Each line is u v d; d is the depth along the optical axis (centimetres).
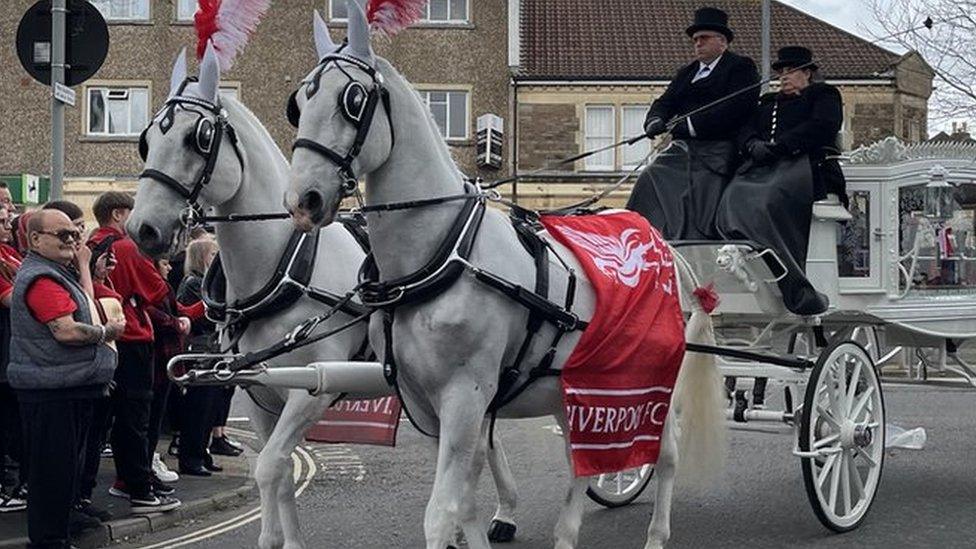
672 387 657
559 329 583
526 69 2975
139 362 806
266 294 632
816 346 873
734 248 725
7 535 734
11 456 814
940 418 1309
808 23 3216
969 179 884
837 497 778
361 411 716
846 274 852
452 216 552
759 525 791
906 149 852
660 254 668
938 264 882
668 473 691
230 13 667
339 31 2928
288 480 625
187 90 642
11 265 768
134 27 2966
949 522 784
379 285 547
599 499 845
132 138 2944
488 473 1020
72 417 684
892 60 3047
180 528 819
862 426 780
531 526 809
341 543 763
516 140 2947
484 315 546
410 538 776
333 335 636
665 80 2930
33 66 870
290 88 2934
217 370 577
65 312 668
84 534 749
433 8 2975
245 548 750
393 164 542
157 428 884
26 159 2945
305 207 511
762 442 1141
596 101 2947
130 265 802
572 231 626
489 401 555
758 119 831
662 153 830
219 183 629
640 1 3234
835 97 810
